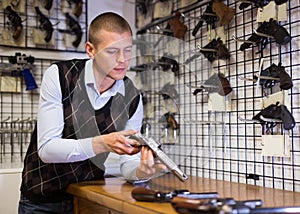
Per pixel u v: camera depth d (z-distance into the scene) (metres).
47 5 2.61
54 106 1.60
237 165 1.91
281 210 1.04
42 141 1.56
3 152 2.49
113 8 2.85
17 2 2.55
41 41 2.61
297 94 1.62
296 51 1.63
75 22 2.71
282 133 1.68
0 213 2.10
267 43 1.77
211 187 1.66
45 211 1.74
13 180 2.13
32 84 2.53
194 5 2.25
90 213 1.56
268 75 1.69
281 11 1.68
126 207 1.24
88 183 1.68
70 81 1.65
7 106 2.52
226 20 1.93
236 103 1.93
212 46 2.03
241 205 0.99
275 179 1.71
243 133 1.88
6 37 2.52
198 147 2.15
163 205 1.18
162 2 2.55
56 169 1.69
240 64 1.92
